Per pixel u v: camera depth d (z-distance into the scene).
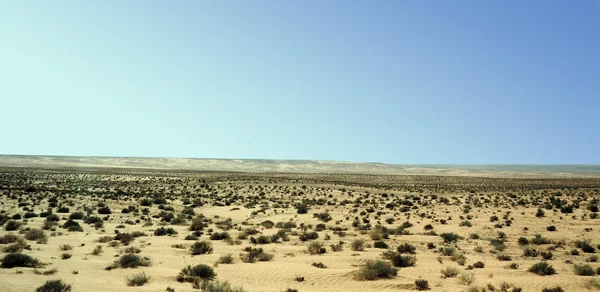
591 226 35.47
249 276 17.03
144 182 99.31
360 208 56.59
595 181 127.31
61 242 26.11
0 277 15.03
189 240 28.88
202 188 88.25
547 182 123.19
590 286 15.69
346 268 18.91
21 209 44.78
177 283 15.76
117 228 35.19
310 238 30.12
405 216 46.62
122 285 14.98
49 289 13.13
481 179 147.38
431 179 146.75
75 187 77.94
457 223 39.50
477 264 19.83
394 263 20.00
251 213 48.94
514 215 44.84
